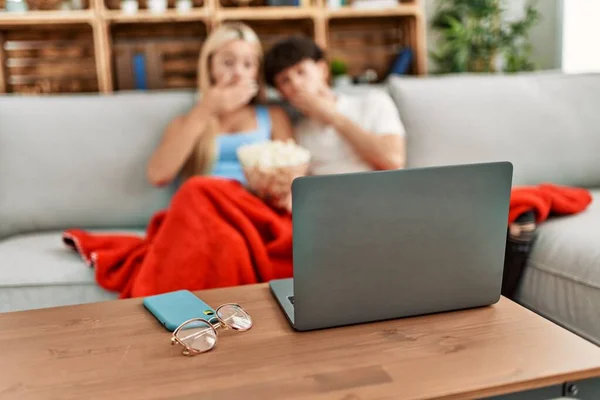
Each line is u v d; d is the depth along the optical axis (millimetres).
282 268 1475
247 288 1080
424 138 2002
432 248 877
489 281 931
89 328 903
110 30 2586
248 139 1911
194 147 1919
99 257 1465
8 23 2410
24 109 1894
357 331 869
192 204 1453
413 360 773
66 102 1944
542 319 903
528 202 1526
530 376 727
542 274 1470
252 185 1615
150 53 2693
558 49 3416
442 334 853
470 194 866
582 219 1574
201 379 735
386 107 1929
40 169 1852
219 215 1473
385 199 827
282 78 1950
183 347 824
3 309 1447
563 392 753
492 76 2137
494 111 2031
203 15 2490
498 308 953
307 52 1950
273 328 887
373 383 716
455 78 2109
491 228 899
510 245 1534
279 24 2783
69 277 1474
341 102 1979
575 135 2049
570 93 2100
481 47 3186
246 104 2006
